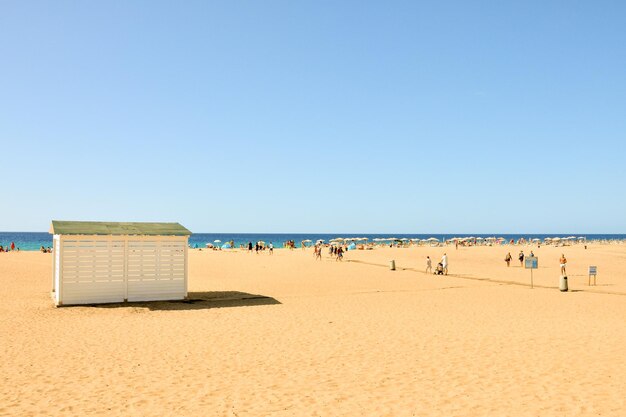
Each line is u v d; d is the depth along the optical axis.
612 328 15.02
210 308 19.33
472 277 33.06
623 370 10.15
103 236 20.33
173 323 15.93
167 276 21.48
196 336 13.80
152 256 21.23
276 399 8.40
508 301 21.47
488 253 60.62
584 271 40.38
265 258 51.72
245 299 21.94
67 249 19.72
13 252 61.94
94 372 10.09
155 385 9.20
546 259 54.19
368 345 12.59
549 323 15.91
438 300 21.75
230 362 10.90
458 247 74.75
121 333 14.25
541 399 8.34
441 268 35.06
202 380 9.53
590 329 14.83
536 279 32.41
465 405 8.05
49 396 8.55
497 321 16.28
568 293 24.55
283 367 10.48
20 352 11.83
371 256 54.56
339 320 16.45
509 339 13.30
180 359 11.16
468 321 16.27
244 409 7.91
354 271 36.97
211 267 40.75
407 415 7.62
